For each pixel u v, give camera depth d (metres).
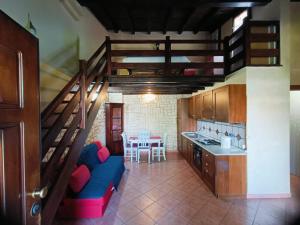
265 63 3.69
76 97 2.46
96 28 4.93
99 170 3.89
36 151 1.21
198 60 6.40
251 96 3.41
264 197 3.44
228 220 2.76
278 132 3.43
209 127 5.54
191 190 3.79
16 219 1.01
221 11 4.68
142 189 3.86
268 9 3.66
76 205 2.83
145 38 5.98
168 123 7.39
